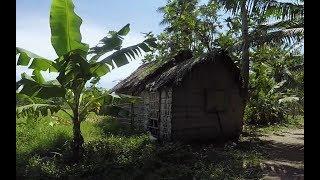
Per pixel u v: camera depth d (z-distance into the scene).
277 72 20.53
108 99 9.68
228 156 10.86
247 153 11.41
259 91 21.53
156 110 15.42
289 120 24.25
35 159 9.28
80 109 9.77
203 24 21.53
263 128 19.97
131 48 9.30
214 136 14.56
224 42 20.84
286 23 13.95
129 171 8.34
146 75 16.53
